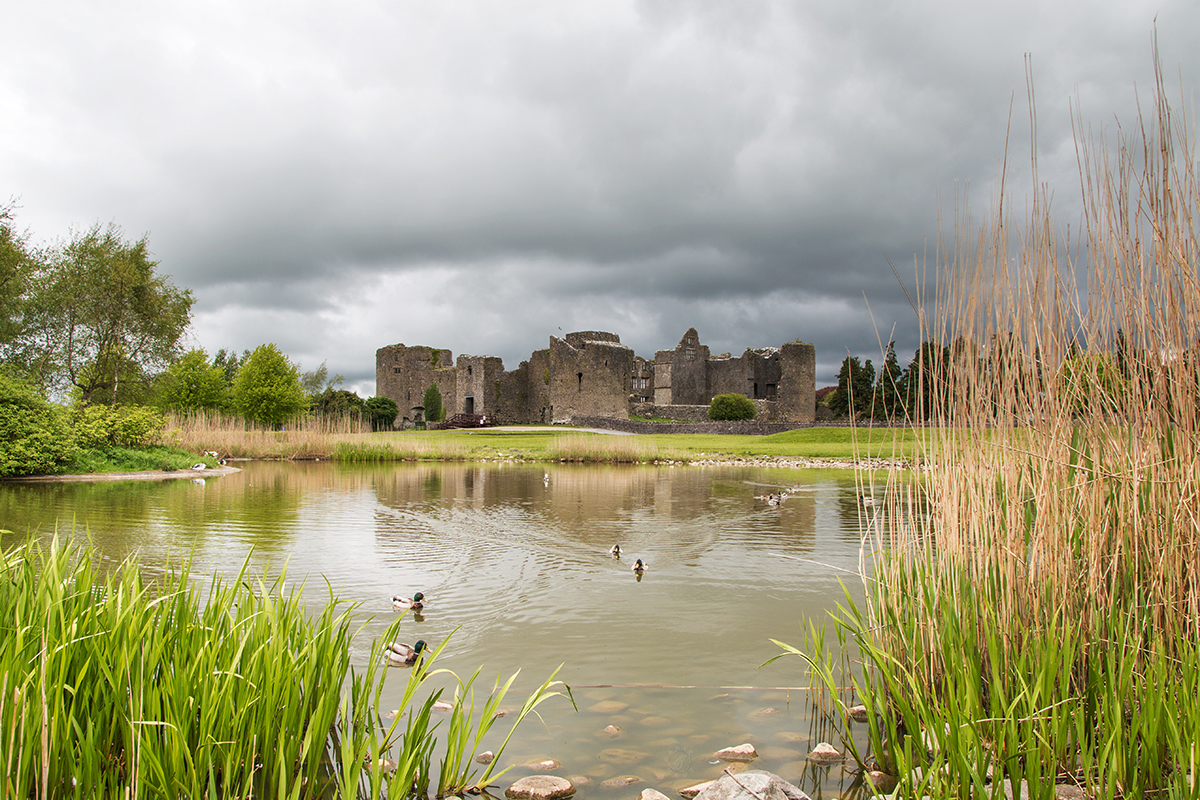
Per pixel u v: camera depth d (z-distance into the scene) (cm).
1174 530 392
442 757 388
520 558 937
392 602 696
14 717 264
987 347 442
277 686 332
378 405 6850
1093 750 358
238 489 1762
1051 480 429
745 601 720
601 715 443
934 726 363
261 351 4984
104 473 2061
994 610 420
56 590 356
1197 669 347
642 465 2988
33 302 3058
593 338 6550
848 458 3316
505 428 5725
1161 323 392
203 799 301
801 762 389
